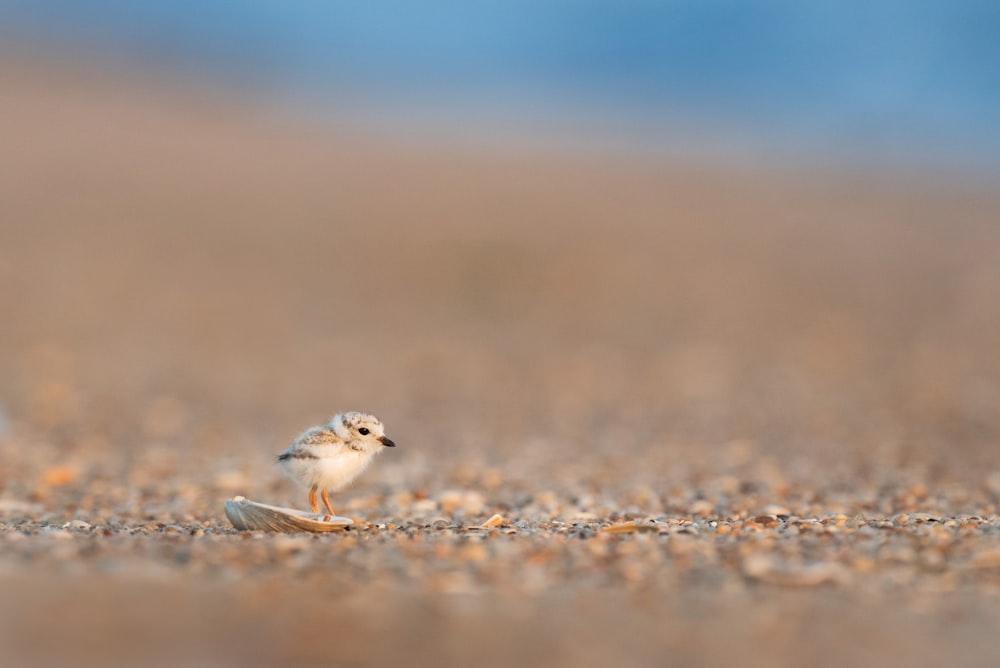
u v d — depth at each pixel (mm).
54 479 10336
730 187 40875
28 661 4598
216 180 36969
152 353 20750
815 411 16109
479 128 55812
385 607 5238
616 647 4793
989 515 8000
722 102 72250
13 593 5363
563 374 19484
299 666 4586
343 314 24859
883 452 12578
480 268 28422
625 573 5723
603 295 26594
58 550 6125
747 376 19328
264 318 24234
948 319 24422
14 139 39625
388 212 33594
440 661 4645
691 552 6090
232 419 15203
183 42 77000
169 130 45750
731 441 13617
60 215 31031
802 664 4633
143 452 12414
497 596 5391
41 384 17469
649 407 16578
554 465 11656
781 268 29172
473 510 8422
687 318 24734
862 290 27234
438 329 23766
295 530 6844
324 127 52438
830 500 8977
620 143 52438
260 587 5488
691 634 4930
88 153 38688
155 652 4699
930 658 4688
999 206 38594
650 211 35219
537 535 6594
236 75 70625
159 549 6152
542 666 4602
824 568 5730
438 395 17562
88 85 56781
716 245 31266
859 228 34406
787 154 50375
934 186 42594
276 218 32781
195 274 27359
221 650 4730
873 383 18562
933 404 16500
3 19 68812
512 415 15805
